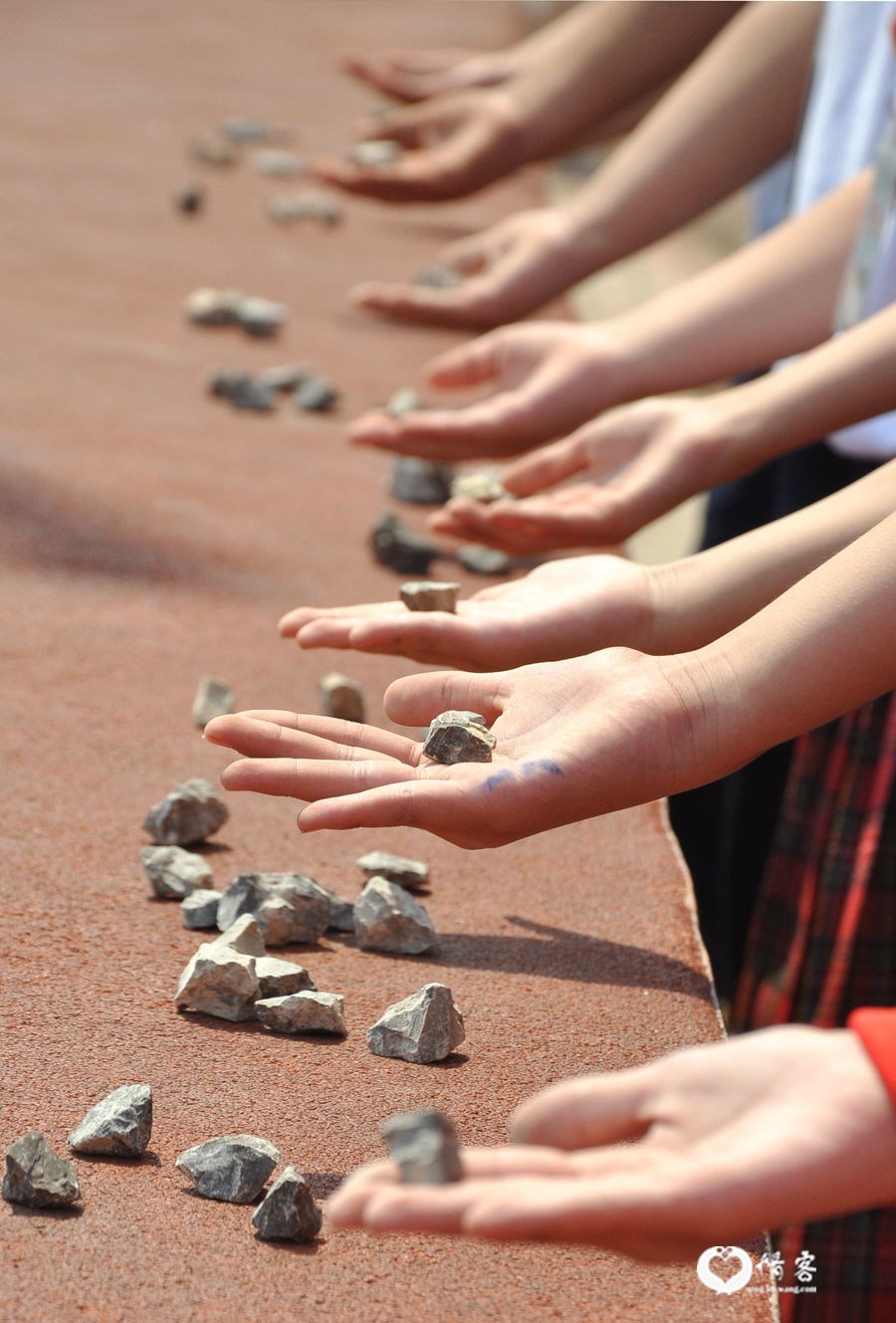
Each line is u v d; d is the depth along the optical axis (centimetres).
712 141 262
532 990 156
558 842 171
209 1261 139
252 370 272
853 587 151
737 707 150
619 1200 128
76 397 243
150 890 160
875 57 208
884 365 178
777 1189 129
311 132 475
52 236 333
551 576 167
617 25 322
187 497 211
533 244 281
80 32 586
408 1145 129
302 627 164
